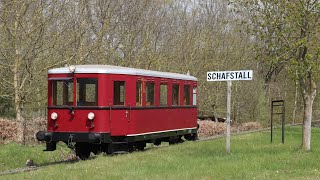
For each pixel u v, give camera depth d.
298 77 13.82
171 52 30.55
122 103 15.62
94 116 14.97
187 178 10.01
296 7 13.27
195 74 32.34
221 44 34.72
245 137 22.31
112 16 24.92
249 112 36.22
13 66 19.34
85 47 22.09
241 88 34.75
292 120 42.94
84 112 15.08
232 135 24.83
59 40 20.55
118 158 13.79
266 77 43.62
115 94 15.39
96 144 16.17
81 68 15.22
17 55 19.28
